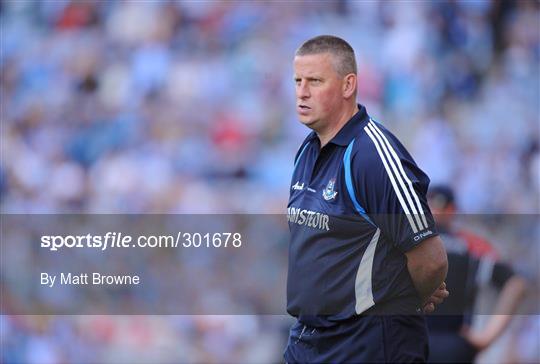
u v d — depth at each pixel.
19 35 56.69
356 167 12.96
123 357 33.44
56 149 49.91
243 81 50.97
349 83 13.52
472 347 19.03
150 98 51.28
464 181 44.25
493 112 48.91
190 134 48.50
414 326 13.18
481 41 52.75
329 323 13.25
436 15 52.50
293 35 52.78
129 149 48.66
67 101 52.81
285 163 45.94
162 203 44.34
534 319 29.83
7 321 34.03
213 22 54.12
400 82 49.56
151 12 55.28
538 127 48.31
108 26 56.00
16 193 48.62
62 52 55.28
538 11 53.84
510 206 42.25
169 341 33.66
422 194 12.86
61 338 33.97
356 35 52.12
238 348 33.34
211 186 45.41
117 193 46.06
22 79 54.75
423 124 47.44
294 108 48.94
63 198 47.53
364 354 13.01
